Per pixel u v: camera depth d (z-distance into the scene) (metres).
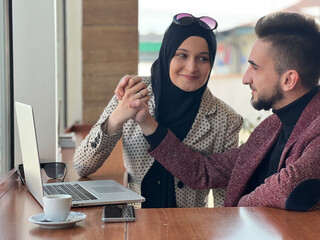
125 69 4.69
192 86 2.10
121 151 3.04
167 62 2.13
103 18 4.64
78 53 4.71
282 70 1.81
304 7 7.12
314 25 1.81
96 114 4.70
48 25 2.33
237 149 2.05
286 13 1.83
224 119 2.13
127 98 1.92
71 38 4.68
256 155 1.90
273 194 1.57
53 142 2.37
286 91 1.81
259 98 1.88
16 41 2.33
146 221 1.44
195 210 1.57
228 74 9.48
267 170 1.91
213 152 2.13
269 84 1.84
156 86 2.15
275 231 1.35
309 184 1.54
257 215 1.51
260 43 1.86
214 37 2.16
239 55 9.28
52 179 2.10
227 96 9.48
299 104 1.79
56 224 1.35
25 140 1.71
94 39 4.65
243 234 1.32
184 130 2.10
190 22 2.09
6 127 2.34
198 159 2.04
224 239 1.28
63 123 4.51
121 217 1.44
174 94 2.12
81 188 1.83
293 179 1.54
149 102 2.17
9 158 2.37
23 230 1.35
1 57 2.29
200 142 2.11
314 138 1.61
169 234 1.32
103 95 4.70
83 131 4.47
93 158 2.04
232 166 2.02
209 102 2.14
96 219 1.46
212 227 1.38
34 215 1.43
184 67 2.10
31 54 2.34
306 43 1.79
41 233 1.32
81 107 4.77
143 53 7.43
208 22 2.13
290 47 1.80
